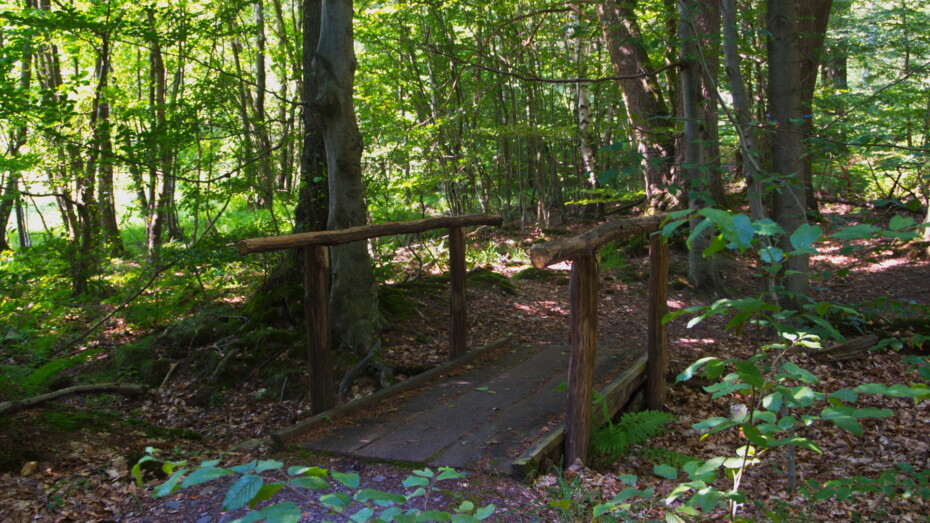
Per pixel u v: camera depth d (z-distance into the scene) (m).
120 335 7.89
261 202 12.05
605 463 4.84
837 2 17.66
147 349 7.14
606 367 6.31
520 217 16.02
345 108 6.60
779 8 6.64
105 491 3.86
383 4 12.83
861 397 6.16
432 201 14.34
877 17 17.25
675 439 5.50
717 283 10.06
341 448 4.59
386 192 9.93
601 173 4.76
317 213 8.03
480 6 11.87
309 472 1.34
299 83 10.84
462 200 15.29
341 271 6.86
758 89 13.44
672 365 7.02
